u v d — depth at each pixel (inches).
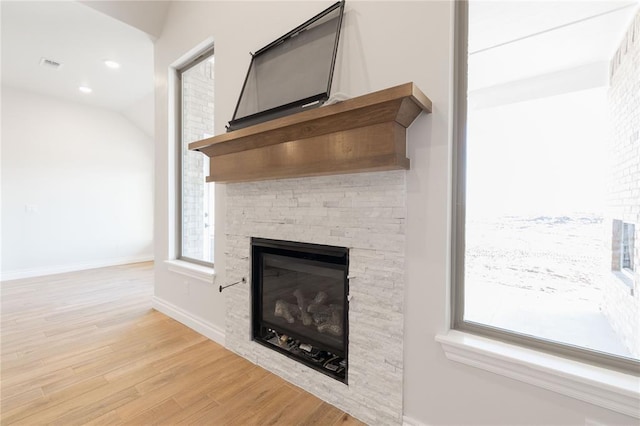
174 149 118.8
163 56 118.5
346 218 61.7
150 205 240.1
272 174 66.2
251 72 80.0
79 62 145.6
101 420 59.8
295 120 56.8
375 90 57.9
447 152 50.1
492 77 51.4
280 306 78.4
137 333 100.9
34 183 183.9
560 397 41.6
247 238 83.0
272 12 77.4
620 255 42.4
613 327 42.5
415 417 53.9
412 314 53.8
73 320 112.3
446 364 50.6
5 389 69.1
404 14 54.5
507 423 45.3
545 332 47.2
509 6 50.8
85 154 205.2
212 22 95.0
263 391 69.9
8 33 120.8
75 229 201.2
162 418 60.7
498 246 50.9
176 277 112.9
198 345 92.4
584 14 45.6
